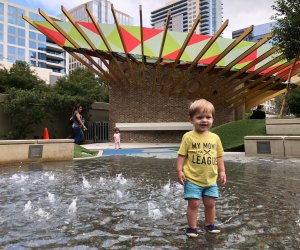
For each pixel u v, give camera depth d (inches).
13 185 250.5
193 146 130.8
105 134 1172.5
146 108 1055.6
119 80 1040.2
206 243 116.0
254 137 507.5
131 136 1065.5
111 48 907.4
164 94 1042.1
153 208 170.6
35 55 4512.8
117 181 268.1
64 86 1581.0
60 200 193.0
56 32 901.8
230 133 652.7
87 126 1187.9
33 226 139.0
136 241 119.3
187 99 1029.2
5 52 4234.7
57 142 453.7
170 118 1037.8
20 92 1003.9
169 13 768.9
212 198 130.6
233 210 166.9
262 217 152.2
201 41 997.8
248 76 925.8
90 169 355.3
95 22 773.9
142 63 910.4
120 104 1075.9
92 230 133.1
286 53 749.9
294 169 338.0
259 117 806.5
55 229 134.7
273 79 965.8
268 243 115.4
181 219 148.2
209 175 130.0
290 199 193.6
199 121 131.3
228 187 237.0
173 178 285.1
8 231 132.1
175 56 918.4
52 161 445.1
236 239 120.1
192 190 128.0
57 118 1127.0
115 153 606.5
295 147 479.5
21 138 1015.6
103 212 163.0
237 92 983.0
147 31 986.7
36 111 1013.8
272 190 223.8
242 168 351.3
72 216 155.6
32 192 220.2
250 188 232.4
